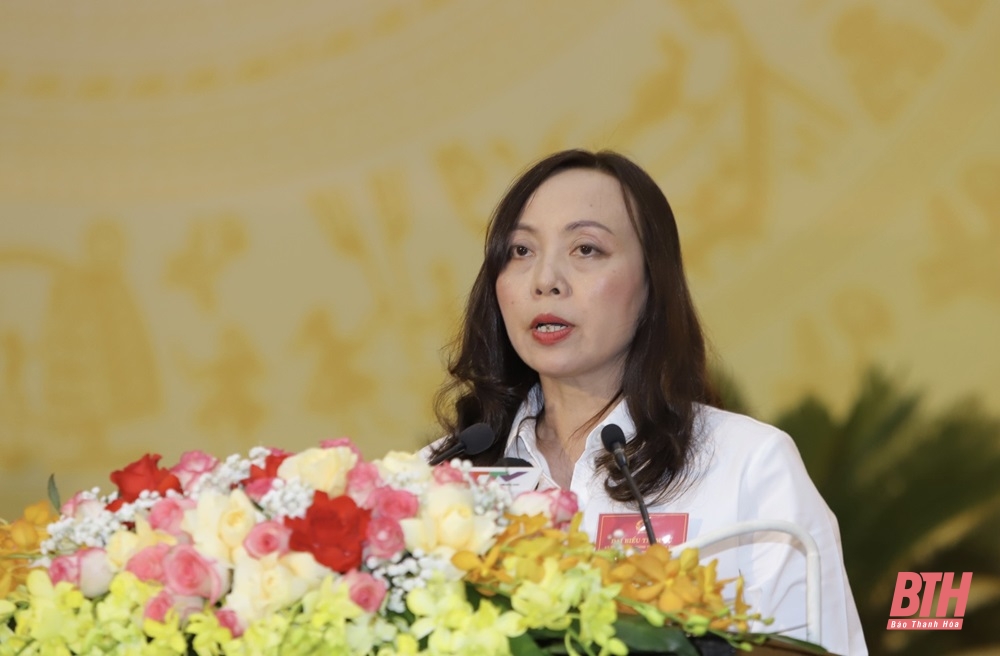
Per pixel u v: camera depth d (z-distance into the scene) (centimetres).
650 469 553
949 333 1627
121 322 1709
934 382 1619
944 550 1329
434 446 629
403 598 337
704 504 547
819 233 1656
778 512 542
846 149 1658
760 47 1673
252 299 1711
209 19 1714
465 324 626
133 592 338
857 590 1301
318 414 1697
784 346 1652
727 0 1678
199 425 1700
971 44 1642
